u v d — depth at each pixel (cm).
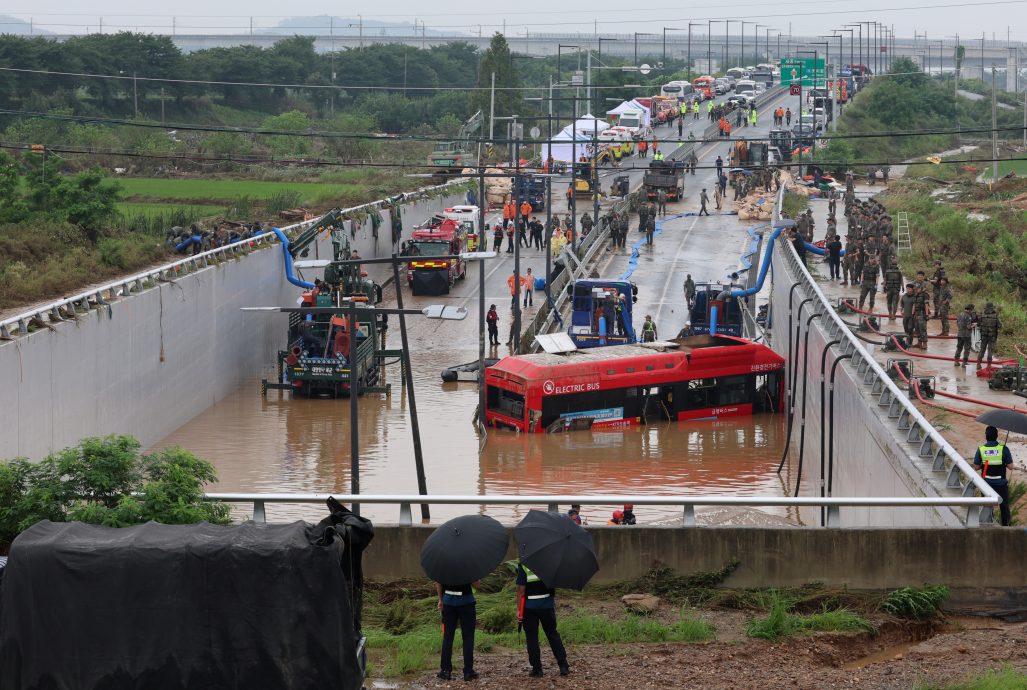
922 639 2306
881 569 2434
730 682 1961
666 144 17150
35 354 4719
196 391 6775
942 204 10569
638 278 9888
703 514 3350
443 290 9725
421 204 12125
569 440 6303
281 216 10625
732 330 7850
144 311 5972
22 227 7600
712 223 12212
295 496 2512
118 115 18925
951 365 4859
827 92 18750
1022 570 2422
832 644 2189
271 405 7062
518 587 1980
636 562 2459
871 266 5912
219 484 5412
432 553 1920
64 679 1719
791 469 5831
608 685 1944
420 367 7906
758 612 2358
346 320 7269
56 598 1717
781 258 7444
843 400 4716
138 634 1716
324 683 1717
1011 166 15275
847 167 14662
